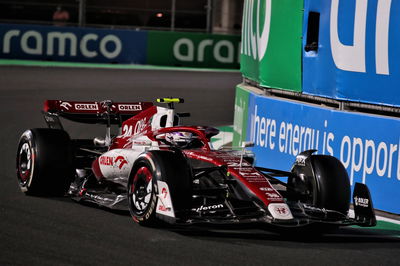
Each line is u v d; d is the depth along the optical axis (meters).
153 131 27.27
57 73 80.12
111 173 28.03
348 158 29.91
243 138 39.84
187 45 99.12
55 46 93.81
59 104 30.52
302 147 32.59
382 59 28.47
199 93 70.44
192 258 20.91
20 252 21.00
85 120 31.12
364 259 21.75
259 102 36.69
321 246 23.05
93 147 31.19
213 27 107.94
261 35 37.28
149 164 23.66
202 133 25.91
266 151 35.72
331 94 30.98
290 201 25.70
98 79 76.81
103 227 24.20
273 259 21.19
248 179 23.53
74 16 106.62
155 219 23.66
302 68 33.09
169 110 27.03
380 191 28.53
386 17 28.20
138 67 93.50
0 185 31.06
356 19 29.48
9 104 57.62
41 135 28.53
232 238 23.39
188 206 23.42
